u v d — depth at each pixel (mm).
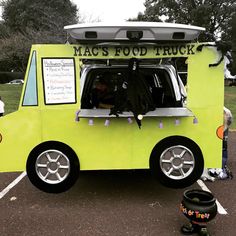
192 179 5156
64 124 5070
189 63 5062
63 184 5152
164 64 5766
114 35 4781
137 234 4438
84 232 4504
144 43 4910
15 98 23391
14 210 5219
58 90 5008
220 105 5141
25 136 5086
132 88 4938
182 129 5152
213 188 6145
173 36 4824
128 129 5129
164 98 5547
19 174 7086
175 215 4988
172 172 5180
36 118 5051
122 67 5566
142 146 5160
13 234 4473
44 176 5172
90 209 5211
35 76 4984
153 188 6082
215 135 5184
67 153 5094
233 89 36062
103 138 5129
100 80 5586
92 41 4871
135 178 6605
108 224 4719
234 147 9469
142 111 4906
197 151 5102
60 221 4824
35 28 34438
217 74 5090
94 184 6297
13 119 5059
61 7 37188
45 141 5090
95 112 5035
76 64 4969
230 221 4820
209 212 4223
